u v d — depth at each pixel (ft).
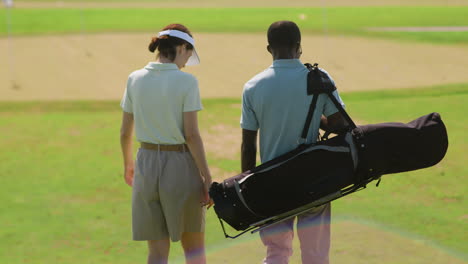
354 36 159.74
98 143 65.00
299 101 24.20
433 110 69.46
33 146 64.18
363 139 23.09
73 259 35.29
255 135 25.53
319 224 25.31
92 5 295.48
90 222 42.29
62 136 68.39
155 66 26.76
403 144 23.17
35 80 110.32
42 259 35.40
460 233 36.06
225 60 128.16
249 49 141.38
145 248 37.45
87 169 55.57
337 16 220.84
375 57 127.34
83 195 48.39
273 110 24.50
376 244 34.37
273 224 24.25
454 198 43.01
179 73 26.53
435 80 99.04
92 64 126.93
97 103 89.56
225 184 23.95
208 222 41.32
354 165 23.12
